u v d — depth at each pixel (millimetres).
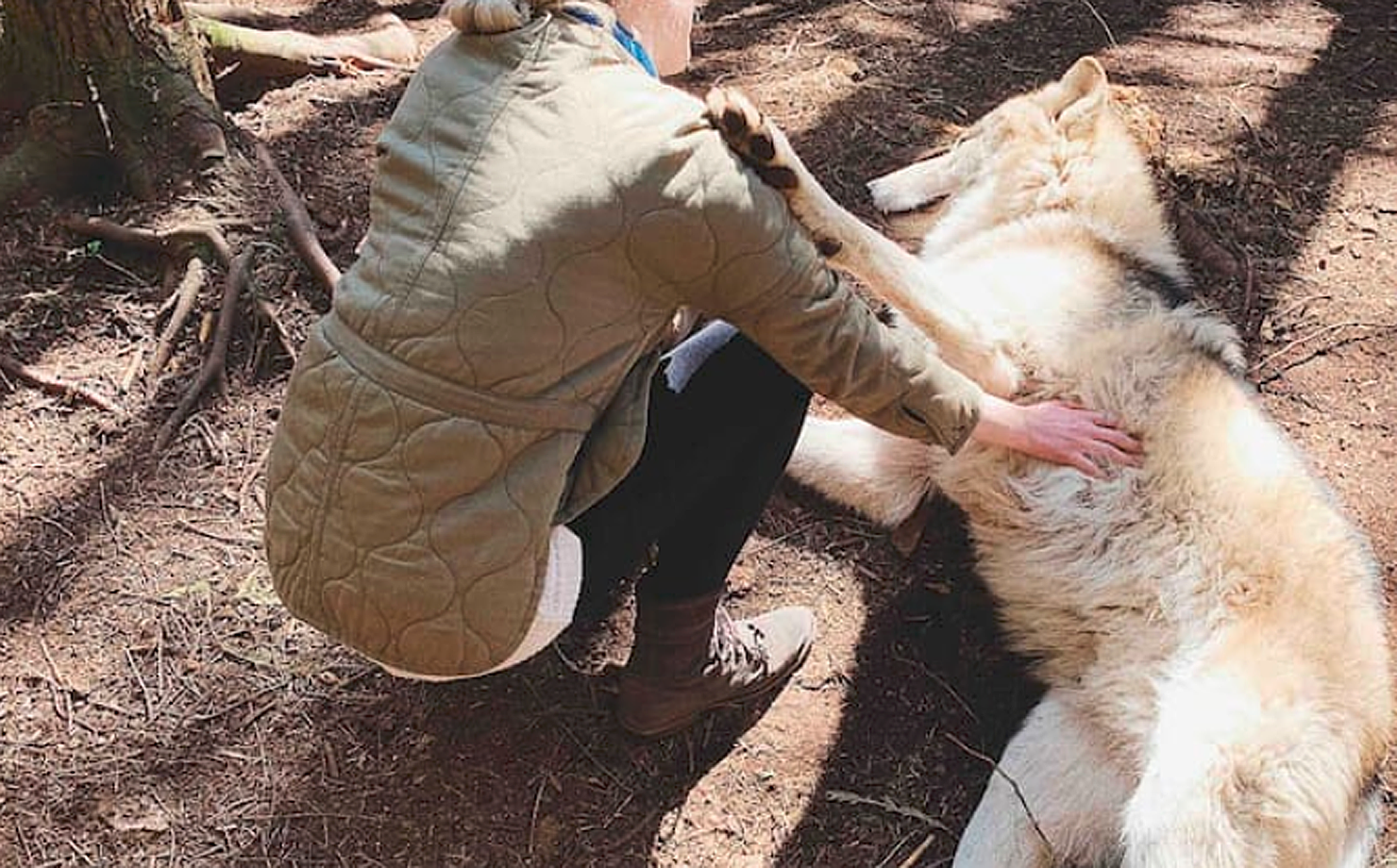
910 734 2855
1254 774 2352
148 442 3256
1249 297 3852
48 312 3529
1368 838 2541
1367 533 3221
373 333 1897
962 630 3064
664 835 2615
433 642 1955
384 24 5012
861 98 4570
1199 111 4621
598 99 1861
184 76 3818
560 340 1868
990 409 2521
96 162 3836
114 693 2746
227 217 3656
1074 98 3145
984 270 3006
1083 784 2621
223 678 2787
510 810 2617
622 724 2709
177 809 2562
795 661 2893
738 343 2305
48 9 3684
